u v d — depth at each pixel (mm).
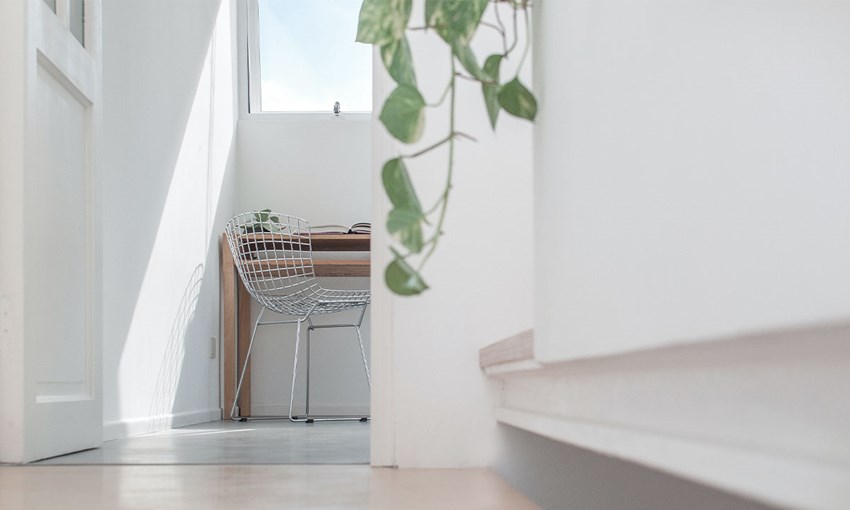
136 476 1681
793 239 378
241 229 4977
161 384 3678
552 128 859
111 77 3121
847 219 340
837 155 346
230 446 2514
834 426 406
